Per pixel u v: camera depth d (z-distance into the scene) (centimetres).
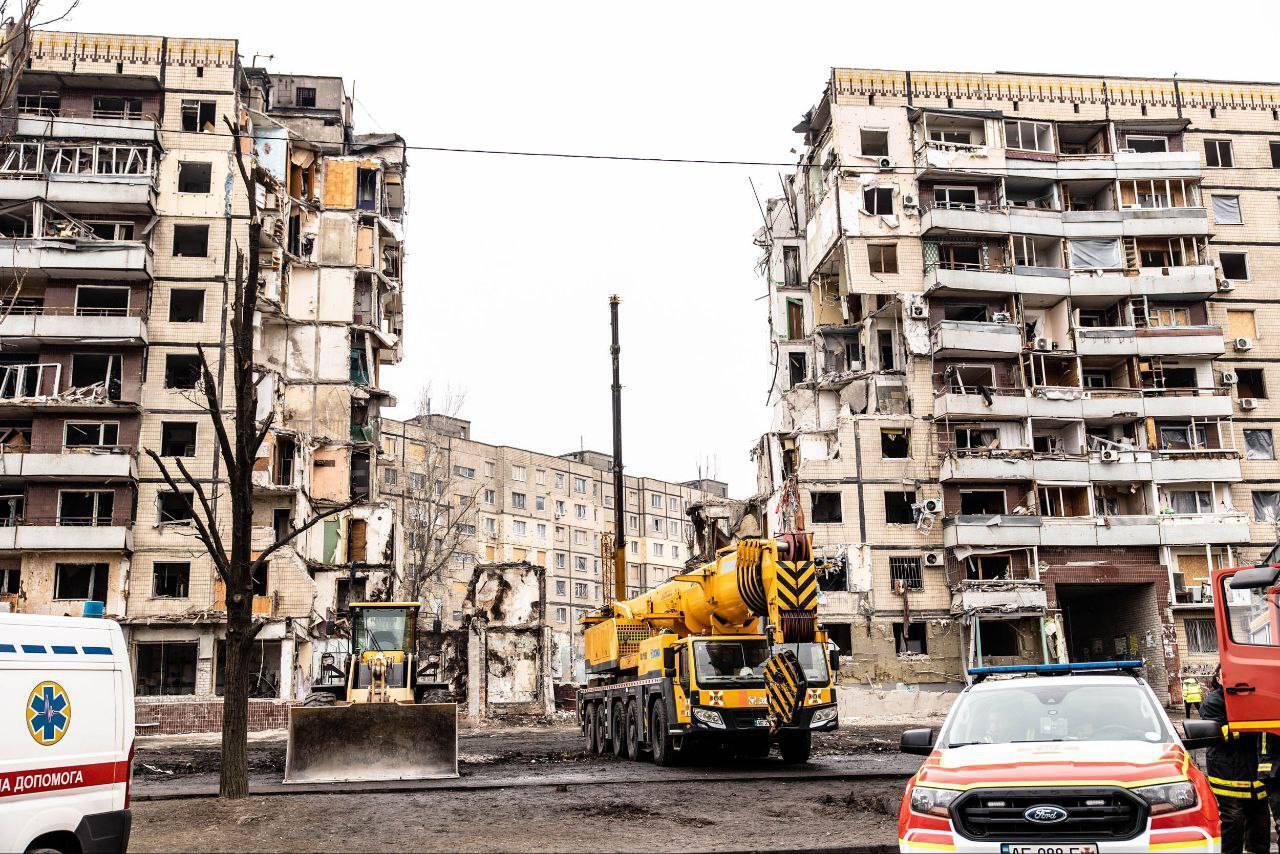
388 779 1903
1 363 4547
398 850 1160
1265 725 980
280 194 4966
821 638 2103
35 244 4434
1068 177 5125
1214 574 1055
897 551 4750
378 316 5219
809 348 5438
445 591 7394
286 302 4966
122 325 4450
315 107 5550
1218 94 5378
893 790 1579
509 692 4722
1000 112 5153
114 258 4488
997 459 4762
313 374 5006
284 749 3042
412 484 6931
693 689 2041
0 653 845
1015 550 4750
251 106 5212
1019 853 721
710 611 2162
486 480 8981
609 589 3278
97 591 4378
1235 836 984
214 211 4753
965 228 4962
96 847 899
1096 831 721
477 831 1276
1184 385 5112
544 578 5059
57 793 870
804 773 1911
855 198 5091
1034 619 4716
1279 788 1020
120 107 4825
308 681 4462
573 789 1694
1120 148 5291
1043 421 4953
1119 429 5025
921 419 4891
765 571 1870
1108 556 4759
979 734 875
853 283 5000
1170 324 5125
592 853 1116
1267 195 5300
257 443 1652
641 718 2311
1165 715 855
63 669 898
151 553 4419
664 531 10825
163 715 3712
